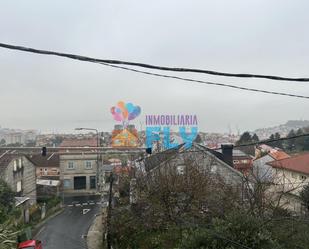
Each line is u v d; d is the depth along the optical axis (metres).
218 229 13.98
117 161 39.56
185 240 14.77
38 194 51.22
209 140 50.03
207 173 24.00
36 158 63.47
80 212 43.19
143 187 23.62
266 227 14.81
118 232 23.66
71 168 59.91
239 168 30.38
